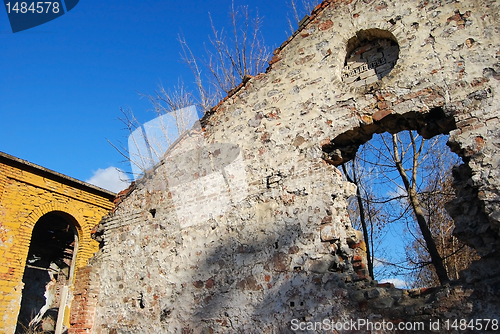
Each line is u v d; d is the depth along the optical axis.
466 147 4.79
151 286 6.75
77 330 6.99
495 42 5.12
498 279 4.11
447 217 13.05
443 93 5.16
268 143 6.45
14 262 11.62
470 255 11.92
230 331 5.55
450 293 4.28
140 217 7.55
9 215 11.98
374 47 6.31
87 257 13.70
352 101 5.87
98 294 7.34
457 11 5.52
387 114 5.46
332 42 6.46
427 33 5.62
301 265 5.35
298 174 5.93
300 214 5.66
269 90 6.82
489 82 4.95
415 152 9.84
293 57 6.79
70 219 13.96
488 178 4.52
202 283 6.15
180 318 6.15
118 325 6.82
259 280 5.61
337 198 5.55
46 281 14.79
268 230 5.84
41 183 13.11
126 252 7.39
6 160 12.30
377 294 4.71
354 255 5.26
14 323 11.07
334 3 6.70
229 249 6.10
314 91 6.31
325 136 5.91
